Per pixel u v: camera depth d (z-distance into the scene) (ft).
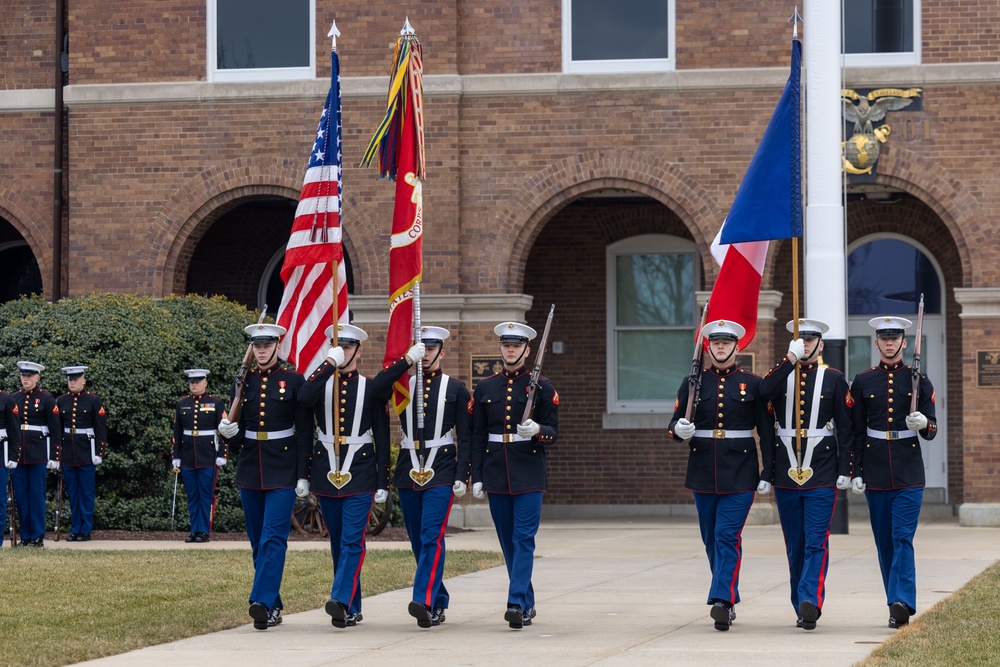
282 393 41.45
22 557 57.57
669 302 87.10
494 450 41.47
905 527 39.78
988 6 75.51
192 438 67.87
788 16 76.89
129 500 73.26
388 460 41.39
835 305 70.03
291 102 79.66
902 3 76.54
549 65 78.48
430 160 78.23
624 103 77.61
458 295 77.46
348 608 40.19
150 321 73.31
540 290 87.92
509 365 41.98
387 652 36.01
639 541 68.95
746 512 40.37
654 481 86.02
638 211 86.79
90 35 81.20
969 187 75.00
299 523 70.28
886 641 36.06
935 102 75.46
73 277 80.74
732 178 76.79
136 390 71.46
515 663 34.01
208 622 41.04
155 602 44.88
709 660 34.04
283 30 80.59
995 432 74.08
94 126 80.74
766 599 46.16
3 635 38.22
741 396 40.37
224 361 73.92
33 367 66.49
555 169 77.92
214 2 80.84
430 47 78.48
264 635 39.29
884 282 85.20
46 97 82.12
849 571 53.98
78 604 43.98
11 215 82.33
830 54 70.23
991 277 74.59
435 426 41.75
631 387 87.30
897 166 75.46
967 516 74.18
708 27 77.41
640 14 78.54
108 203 80.53
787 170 43.14
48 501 72.28
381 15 79.10
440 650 36.29
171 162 80.28
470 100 78.54
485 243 78.28
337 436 40.93
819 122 70.33
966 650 34.19
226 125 79.97
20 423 64.95
